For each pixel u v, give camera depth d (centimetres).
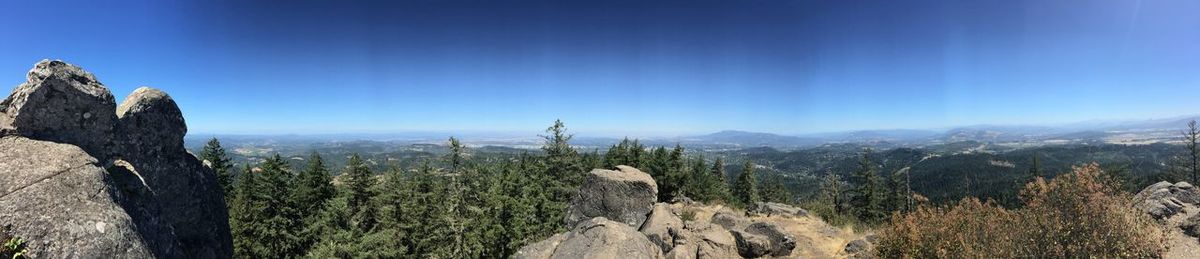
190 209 1150
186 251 1080
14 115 859
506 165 3441
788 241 1480
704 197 4122
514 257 1245
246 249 2978
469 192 2334
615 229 1209
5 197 696
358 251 2266
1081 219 888
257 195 3192
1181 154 4994
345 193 3155
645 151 4306
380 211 2836
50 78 890
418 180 2975
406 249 2386
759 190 7138
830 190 6106
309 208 3394
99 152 942
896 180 6047
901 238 1068
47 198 715
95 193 759
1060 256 869
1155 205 1360
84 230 706
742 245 1459
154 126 1084
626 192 2031
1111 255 839
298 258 2966
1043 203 957
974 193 8456
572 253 1149
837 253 1479
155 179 1063
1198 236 1098
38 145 808
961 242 913
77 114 917
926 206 1123
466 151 3209
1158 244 895
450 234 2095
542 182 2988
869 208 5603
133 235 763
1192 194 1448
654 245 1359
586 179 2167
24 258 657
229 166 3931
